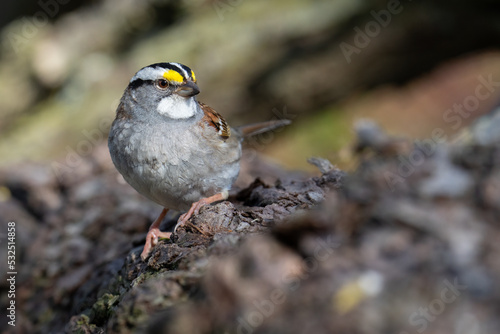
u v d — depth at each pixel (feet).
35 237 34.09
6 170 39.58
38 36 62.08
